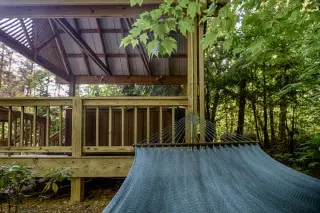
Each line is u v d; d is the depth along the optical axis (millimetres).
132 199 1312
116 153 4414
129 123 4484
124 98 3607
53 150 3615
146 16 1966
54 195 3752
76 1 3475
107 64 7578
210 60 6820
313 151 4309
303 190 1396
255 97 6633
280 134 6906
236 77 6301
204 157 1734
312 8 2217
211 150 1828
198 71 3516
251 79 6414
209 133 2836
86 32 6863
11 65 12094
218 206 1223
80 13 3697
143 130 4430
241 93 6660
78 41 5289
